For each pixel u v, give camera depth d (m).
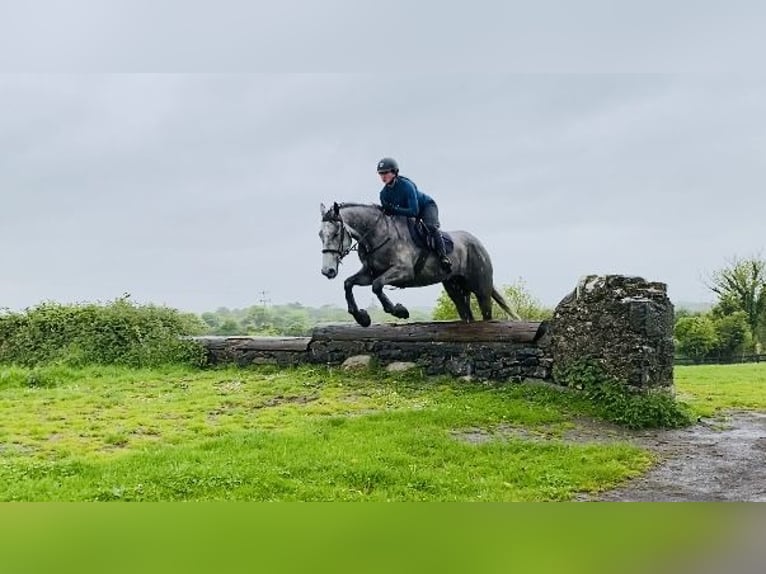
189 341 16.97
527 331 13.23
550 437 9.98
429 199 13.66
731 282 39.94
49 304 18.16
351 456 8.26
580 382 12.14
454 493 7.22
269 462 7.97
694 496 7.37
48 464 7.77
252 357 16.41
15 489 6.83
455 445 8.97
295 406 12.01
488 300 15.02
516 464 8.29
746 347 35.75
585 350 12.32
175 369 16.17
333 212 12.46
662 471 8.48
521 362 13.20
